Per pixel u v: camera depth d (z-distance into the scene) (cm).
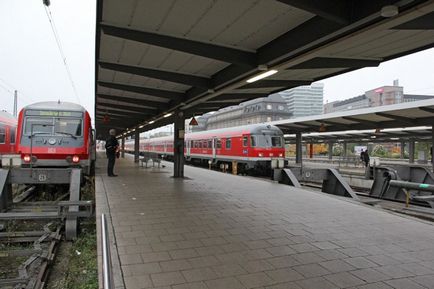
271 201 909
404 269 457
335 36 509
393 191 1248
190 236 589
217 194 1011
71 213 689
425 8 389
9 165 865
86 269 528
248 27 586
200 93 1074
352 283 412
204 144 2742
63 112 1233
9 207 855
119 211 764
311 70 827
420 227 669
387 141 3008
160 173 1631
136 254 500
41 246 646
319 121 2120
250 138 2097
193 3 516
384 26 447
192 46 657
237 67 804
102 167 1970
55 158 1206
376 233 623
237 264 467
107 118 2155
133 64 859
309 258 492
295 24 565
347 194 1090
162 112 1638
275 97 6500
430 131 2303
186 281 412
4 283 487
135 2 520
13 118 2280
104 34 621
